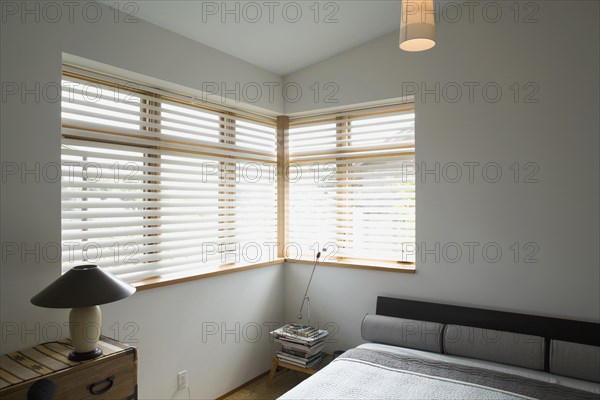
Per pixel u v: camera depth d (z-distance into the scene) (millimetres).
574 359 2217
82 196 2283
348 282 3227
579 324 2363
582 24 2430
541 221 2543
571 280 2457
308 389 2049
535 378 2236
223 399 2973
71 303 1693
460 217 2793
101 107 2383
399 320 2791
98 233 2357
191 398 2752
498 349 2432
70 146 2291
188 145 2916
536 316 2504
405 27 1538
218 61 2963
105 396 1810
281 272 3549
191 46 2768
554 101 2506
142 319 2463
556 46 2500
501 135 2662
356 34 3018
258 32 2805
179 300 2684
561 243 2486
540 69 2547
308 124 3566
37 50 1991
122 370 1879
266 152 3521
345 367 2303
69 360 1774
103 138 2395
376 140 3266
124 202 2490
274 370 3152
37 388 1564
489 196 2699
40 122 2008
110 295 1778
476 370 2234
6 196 1893
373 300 3113
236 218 3219
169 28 2604
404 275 2990
